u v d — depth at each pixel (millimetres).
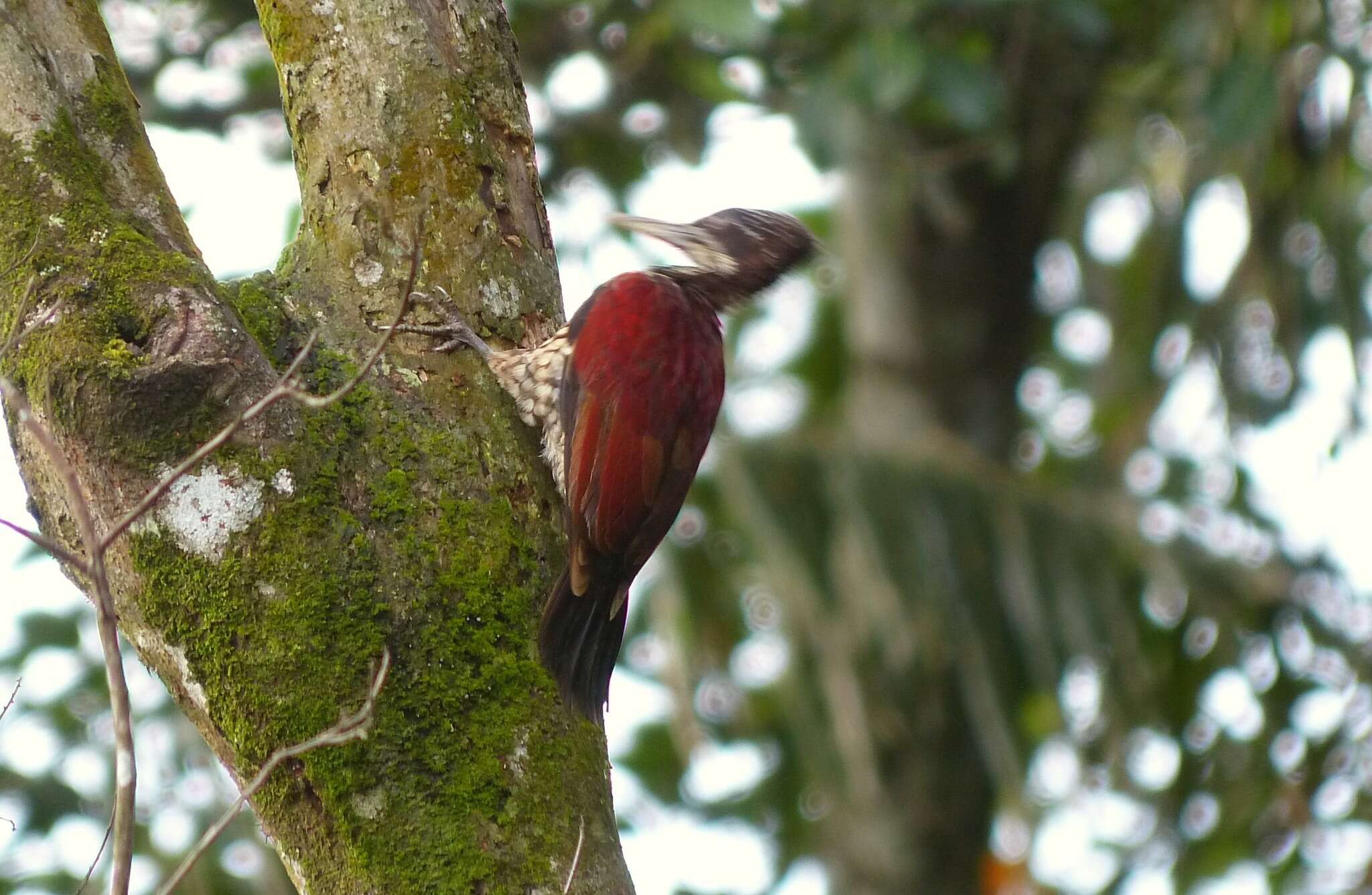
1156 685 13461
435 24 7039
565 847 5633
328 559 5723
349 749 5531
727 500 12625
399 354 6453
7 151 6023
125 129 6262
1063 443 17547
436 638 5789
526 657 5938
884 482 12695
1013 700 12516
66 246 5812
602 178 13133
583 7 12164
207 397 5656
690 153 12711
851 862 13320
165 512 5629
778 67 11656
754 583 12797
